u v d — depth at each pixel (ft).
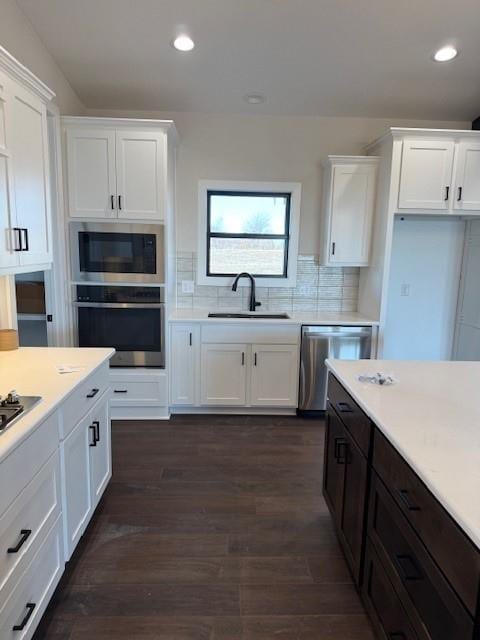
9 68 5.92
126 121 10.34
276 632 5.26
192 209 12.85
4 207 5.93
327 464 7.30
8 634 4.15
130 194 10.70
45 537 4.98
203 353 11.65
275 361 11.76
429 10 8.51
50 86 9.97
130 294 11.10
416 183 11.11
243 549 6.70
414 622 3.97
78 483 6.11
